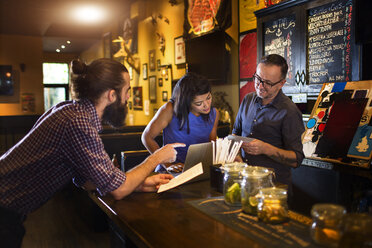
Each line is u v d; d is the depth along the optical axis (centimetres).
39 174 140
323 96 276
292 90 330
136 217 133
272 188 126
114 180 147
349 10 273
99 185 145
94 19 950
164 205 147
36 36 1133
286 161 200
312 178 271
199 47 521
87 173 143
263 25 363
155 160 166
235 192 140
